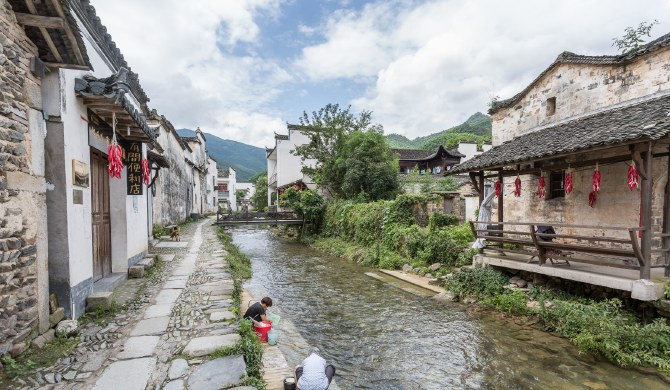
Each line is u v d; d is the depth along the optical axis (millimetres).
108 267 8797
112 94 6090
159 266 10836
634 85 8625
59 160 5504
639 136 5914
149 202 16000
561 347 6582
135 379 4121
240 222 24406
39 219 4887
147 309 6676
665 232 7160
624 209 8391
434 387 5500
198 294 7750
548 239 9266
